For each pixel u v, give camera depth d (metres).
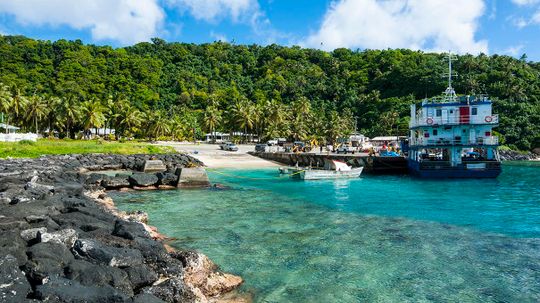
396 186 36.06
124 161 50.34
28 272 8.61
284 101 183.88
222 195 29.16
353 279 11.96
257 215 21.52
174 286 9.23
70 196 19.84
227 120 117.38
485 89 132.38
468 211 23.22
